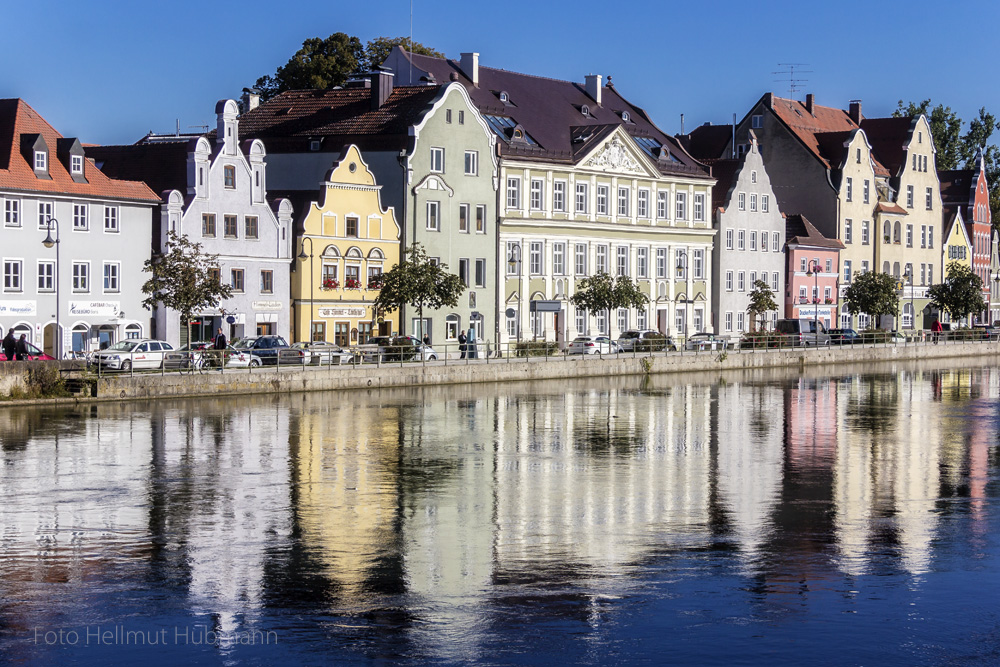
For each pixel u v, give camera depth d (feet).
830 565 92.43
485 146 300.61
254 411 186.60
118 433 158.71
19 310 223.92
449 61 330.34
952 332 398.21
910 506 116.98
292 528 104.06
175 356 207.51
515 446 155.94
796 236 400.88
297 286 266.16
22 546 96.63
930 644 74.74
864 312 395.55
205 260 229.45
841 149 423.23
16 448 145.18
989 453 155.53
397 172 285.64
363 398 211.00
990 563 93.35
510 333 307.78
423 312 287.89
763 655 72.84
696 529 104.99
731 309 372.79
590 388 245.24
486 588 85.51
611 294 307.58
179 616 79.10
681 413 200.44
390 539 100.17
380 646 73.92
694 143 442.91
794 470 139.64
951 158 549.54
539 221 312.09
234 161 255.50
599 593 84.38
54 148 233.55
